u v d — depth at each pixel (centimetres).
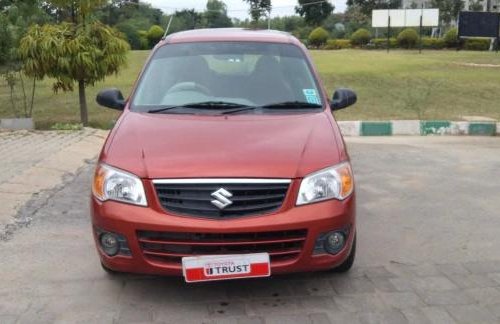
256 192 357
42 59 1019
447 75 1900
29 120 1067
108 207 367
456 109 1316
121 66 1080
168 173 359
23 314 376
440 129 1092
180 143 389
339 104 504
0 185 652
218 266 353
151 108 459
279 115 445
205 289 407
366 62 2541
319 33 5538
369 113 1256
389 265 452
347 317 368
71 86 1060
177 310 379
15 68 1090
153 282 419
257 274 356
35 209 589
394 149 916
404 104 1368
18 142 922
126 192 364
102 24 1062
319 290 406
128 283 419
